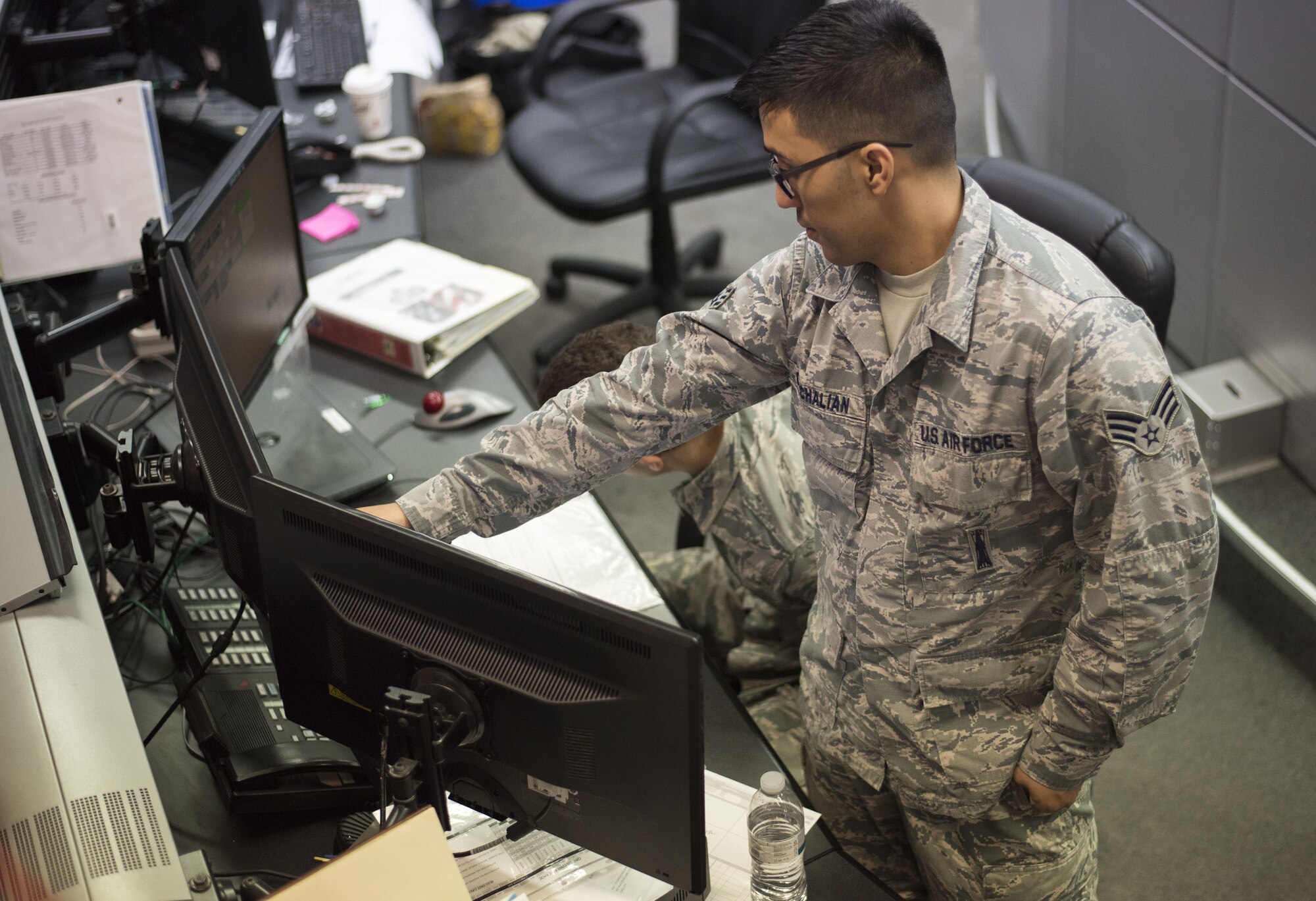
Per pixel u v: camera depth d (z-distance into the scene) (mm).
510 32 4344
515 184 4191
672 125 2920
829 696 1525
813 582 1764
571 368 1680
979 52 4691
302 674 1302
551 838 1300
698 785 1092
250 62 2484
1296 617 2555
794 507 1747
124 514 1473
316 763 1374
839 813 1675
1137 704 1291
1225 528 2676
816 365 1327
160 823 1057
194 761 1461
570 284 3758
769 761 1464
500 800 1245
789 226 3955
